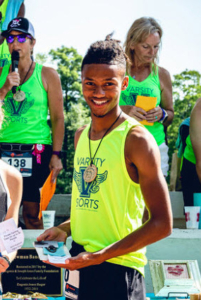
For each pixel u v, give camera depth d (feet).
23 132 14.32
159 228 7.09
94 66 7.52
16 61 14.38
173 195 17.31
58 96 14.93
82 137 8.26
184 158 15.67
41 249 7.64
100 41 7.81
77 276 7.79
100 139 7.80
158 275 11.60
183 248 13.20
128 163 7.47
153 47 14.93
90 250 7.66
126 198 7.55
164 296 11.36
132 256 7.66
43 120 14.67
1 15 16.75
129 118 7.80
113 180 7.54
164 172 15.51
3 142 14.30
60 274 12.10
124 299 7.48
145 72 15.24
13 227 7.70
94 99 7.63
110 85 7.56
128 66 15.10
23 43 14.47
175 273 11.68
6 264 7.89
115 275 7.52
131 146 7.39
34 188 14.37
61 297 11.69
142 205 7.88
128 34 15.10
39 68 14.84
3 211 7.97
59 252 7.66
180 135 16.37
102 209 7.64
